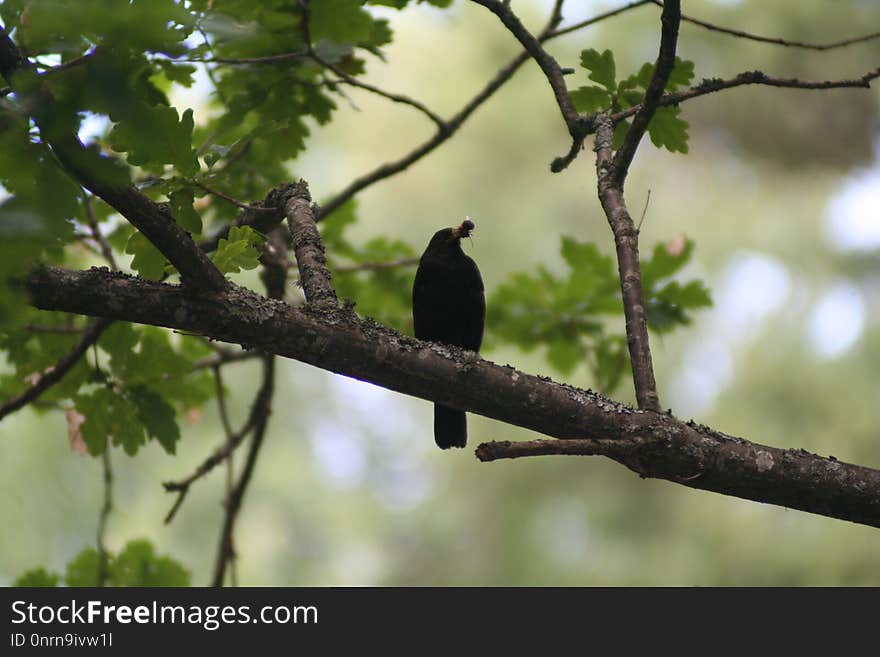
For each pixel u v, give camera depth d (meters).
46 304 5.23
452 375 5.43
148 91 6.40
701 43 21.70
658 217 21.36
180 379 7.47
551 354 9.62
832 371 18.95
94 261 10.09
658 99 5.75
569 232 21.17
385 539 24.22
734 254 20.92
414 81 21.44
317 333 5.40
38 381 7.38
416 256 9.89
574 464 21.88
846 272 20.36
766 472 5.23
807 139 21.64
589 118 6.55
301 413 24.47
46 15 3.79
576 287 9.39
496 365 5.48
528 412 5.41
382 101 21.48
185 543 21.09
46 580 8.50
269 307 5.41
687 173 21.97
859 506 5.22
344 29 6.91
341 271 9.59
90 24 3.79
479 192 21.48
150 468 20.66
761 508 19.16
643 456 5.21
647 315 8.63
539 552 21.41
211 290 5.31
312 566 23.39
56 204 4.16
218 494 21.52
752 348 19.75
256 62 6.88
